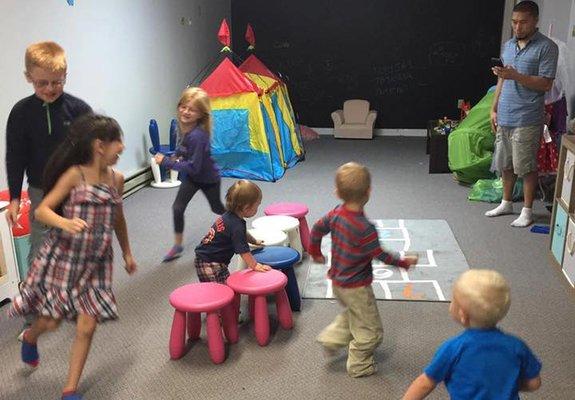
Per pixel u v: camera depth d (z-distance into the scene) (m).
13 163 2.34
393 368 2.36
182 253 3.64
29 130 2.31
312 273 3.28
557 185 3.38
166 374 2.35
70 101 2.35
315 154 6.64
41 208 2.00
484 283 1.50
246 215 2.60
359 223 2.13
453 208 4.52
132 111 5.23
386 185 5.24
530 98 3.83
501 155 4.12
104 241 2.07
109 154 2.05
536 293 3.02
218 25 7.57
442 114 7.68
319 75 7.80
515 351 1.49
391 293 3.02
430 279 3.19
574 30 4.47
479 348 1.49
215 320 2.38
